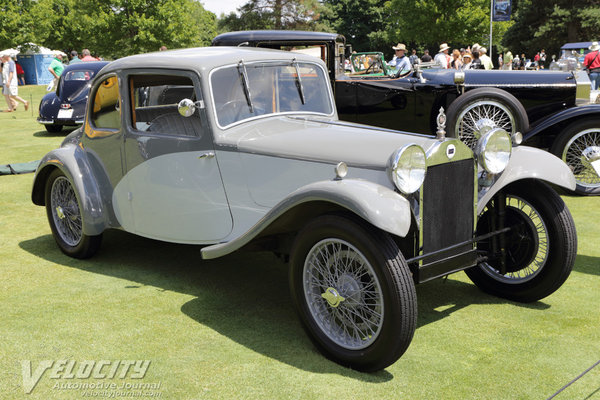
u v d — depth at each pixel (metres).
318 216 2.89
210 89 3.59
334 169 2.91
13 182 7.39
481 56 12.98
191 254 4.66
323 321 3.00
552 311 3.52
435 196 3.03
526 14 48.38
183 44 39.34
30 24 39.69
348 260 2.91
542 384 2.67
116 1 36.94
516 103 6.77
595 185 6.45
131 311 3.53
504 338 3.15
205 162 3.65
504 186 3.48
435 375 2.77
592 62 12.79
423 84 7.31
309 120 3.90
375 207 2.61
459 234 3.21
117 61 4.06
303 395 2.60
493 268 3.78
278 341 3.15
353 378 2.76
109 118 4.12
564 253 3.40
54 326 3.31
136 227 4.13
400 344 2.67
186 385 2.69
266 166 3.42
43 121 11.36
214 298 3.75
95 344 3.10
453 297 3.78
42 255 4.64
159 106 4.09
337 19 64.81
